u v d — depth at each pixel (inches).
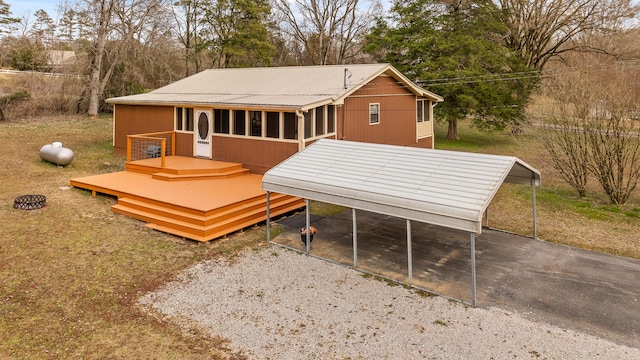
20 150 646.5
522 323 230.8
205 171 483.5
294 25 1471.5
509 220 419.2
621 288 269.3
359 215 428.1
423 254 327.3
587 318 234.8
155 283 272.7
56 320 227.5
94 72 999.0
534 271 296.2
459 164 308.2
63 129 838.5
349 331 223.5
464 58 851.4
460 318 236.7
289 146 476.1
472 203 250.7
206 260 309.3
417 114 714.8
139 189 429.7
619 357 201.0
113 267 292.7
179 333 219.3
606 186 476.4
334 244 346.0
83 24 1000.9
